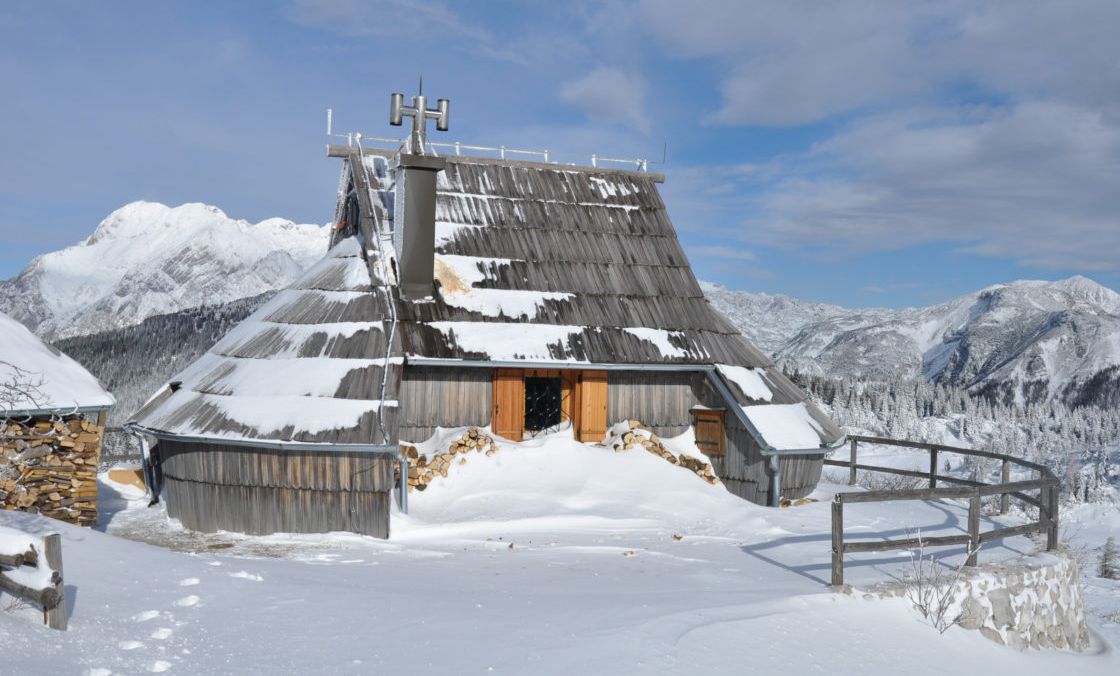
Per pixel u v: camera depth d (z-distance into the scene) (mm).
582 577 11352
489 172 20984
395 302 17328
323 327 16672
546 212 20641
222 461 15055
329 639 7473
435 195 17719
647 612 8945
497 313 17969
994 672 9953
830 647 9031
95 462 14492
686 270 20828
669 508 16375
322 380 15508
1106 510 82562
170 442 15906
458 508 15953
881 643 9539
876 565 12117
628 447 18094
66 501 14219
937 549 13117
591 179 21969
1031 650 11328
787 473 17812
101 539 10344
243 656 6871
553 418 19594
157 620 7590
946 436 180000
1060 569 12430
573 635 8008
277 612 8172
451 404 17797
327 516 14758
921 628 10266
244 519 14945
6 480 13609
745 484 18172
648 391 19000
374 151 20422
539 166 21609
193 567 9695
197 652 6859
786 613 9516
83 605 7711
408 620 8195
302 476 14734
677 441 19078
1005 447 169250
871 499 10891
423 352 16547
